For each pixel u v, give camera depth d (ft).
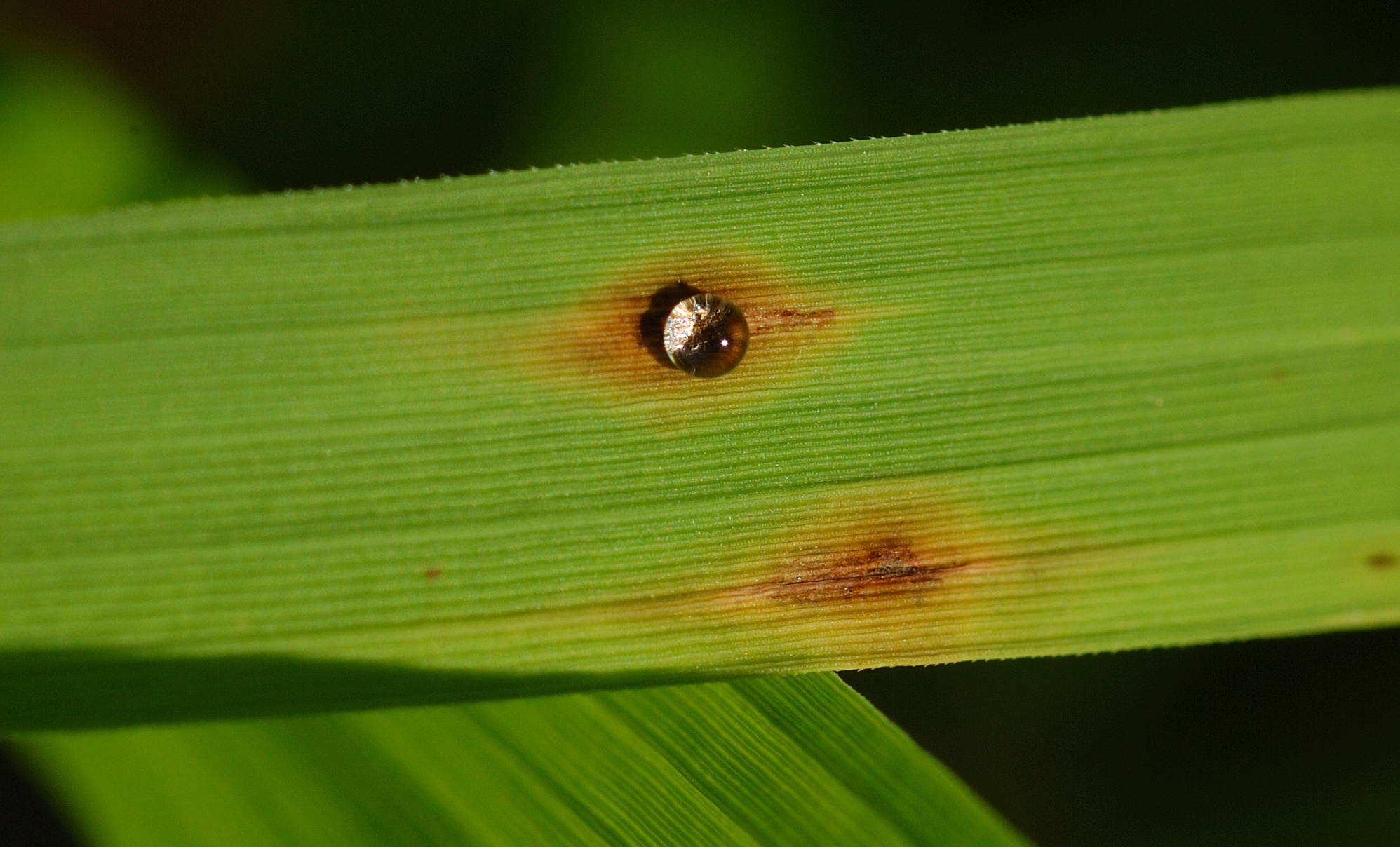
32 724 0.40
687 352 0.40
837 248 0.40
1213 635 0.41
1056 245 0.41
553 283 0.40
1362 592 0.41
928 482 0.40
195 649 0.40
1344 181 0.41
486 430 0.40
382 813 0.40
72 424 0.40
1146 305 0.41
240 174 0.44
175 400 0.40
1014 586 0.40
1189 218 0.41
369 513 0.40
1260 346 0.41
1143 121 0.41
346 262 0.40
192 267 0.40
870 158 0.40
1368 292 0.41
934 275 0.40
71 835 0.44
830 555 0.40
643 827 0.40
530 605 0.40
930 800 0.40
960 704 0.44
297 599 0.40
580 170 0.40
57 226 0.40
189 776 0.41
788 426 0.40
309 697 0.40
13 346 0.40
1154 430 0.41
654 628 0.40
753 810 0.40
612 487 0.40
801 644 0.40
